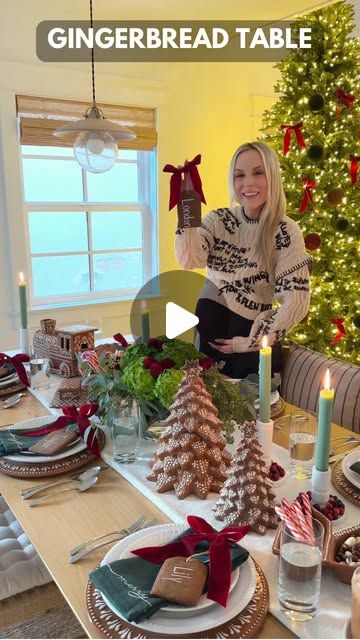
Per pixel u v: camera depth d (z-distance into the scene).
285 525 0.73
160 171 3.61
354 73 2.68
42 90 3.05
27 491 1.04
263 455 1.01
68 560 0.84
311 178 2.76
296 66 2.73
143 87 3.42
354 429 1.59
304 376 1.79
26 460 1.13
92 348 1.68
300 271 1.68
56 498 1.02
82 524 0.94
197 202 1.33
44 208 3.32
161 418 1.16
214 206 3.97
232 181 1.78
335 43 2.67
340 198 2.63
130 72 3.37
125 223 3.67
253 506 0.90
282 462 1.15
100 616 0.71
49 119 3.10
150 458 1.16
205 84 3.68
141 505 1.00
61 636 1.49
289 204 2.82
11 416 1.42
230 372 1.74
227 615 0.70
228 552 0.75
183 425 1.02
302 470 1.08
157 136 3.56
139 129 3.46
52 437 1.19
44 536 0.91
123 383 1.12
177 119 3.62
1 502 1.52
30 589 1.20
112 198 3.59
